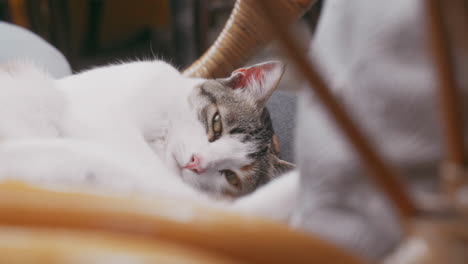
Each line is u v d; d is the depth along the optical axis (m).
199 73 0.57
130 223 0.11
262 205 0.30
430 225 0.10
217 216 0.12
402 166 0.20
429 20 0.10
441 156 0.20
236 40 0.53
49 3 1.25
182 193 0.31
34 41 0.66
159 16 1.57
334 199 0.20
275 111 0.67
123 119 0.57
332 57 0.24
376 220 0.20
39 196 0.12
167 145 0.62
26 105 0.52
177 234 0.11
